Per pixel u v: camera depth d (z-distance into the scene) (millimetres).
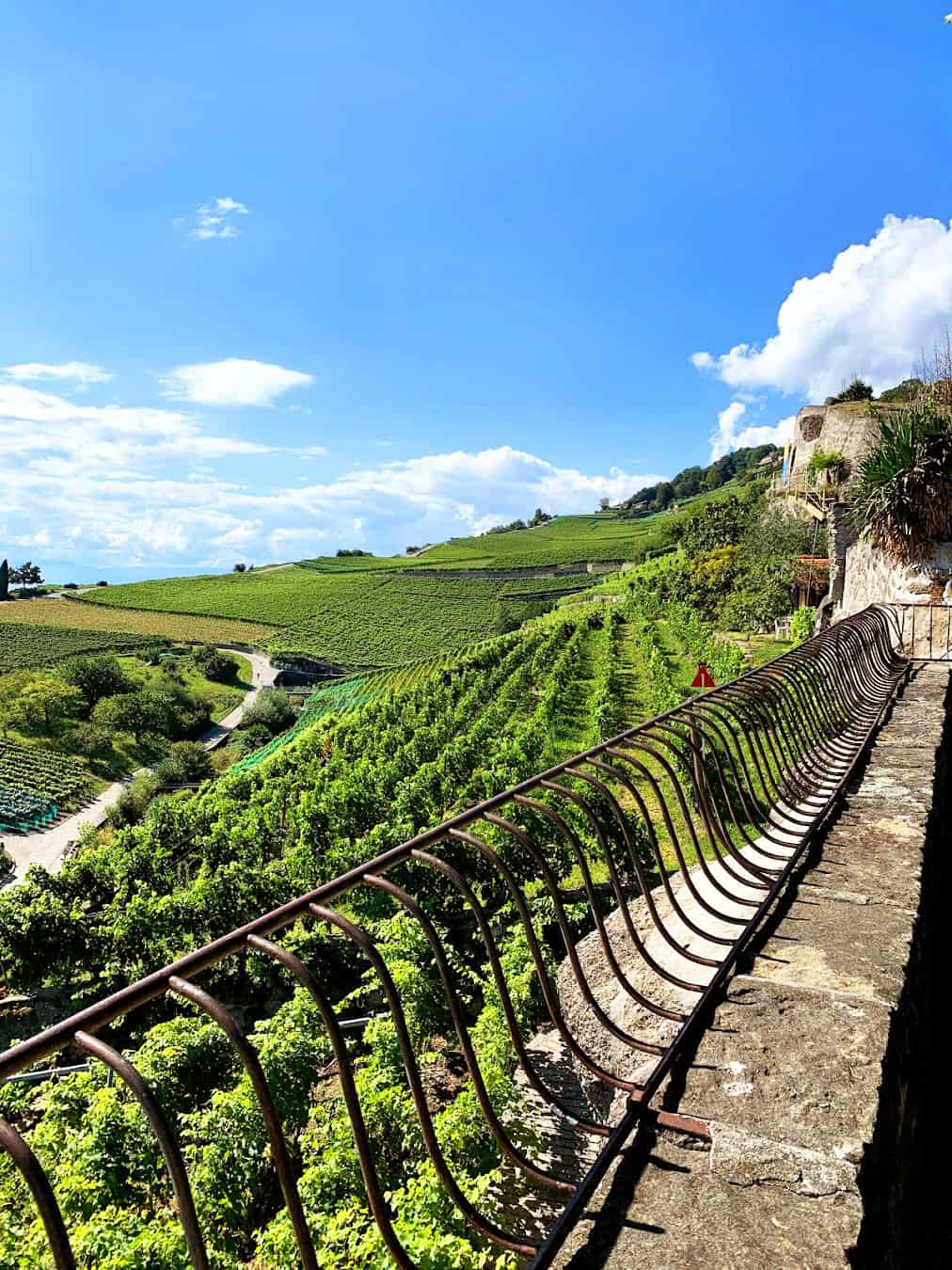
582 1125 1739
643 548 98688
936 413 11477
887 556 11023
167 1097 7574
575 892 11805
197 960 1116
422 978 8539
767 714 3867
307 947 11602
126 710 61312
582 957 3787
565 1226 1459
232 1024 1048
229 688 81938
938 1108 3209
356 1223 5148
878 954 2400
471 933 12750
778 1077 1852
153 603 120000
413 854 1575
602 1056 2781
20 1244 5676
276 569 153125
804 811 3883
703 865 2617
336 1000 11391
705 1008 2125
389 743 29766
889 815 3715
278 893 14562
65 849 40719
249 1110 6746
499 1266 4598
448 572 126062
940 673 7969
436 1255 4641
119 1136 6656
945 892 4309
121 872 18953
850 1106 1742
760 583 33562
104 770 55656
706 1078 1868
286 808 25625
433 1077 8109
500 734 26516
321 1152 6742
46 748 56531
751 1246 1424
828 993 2184
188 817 23156
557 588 110250
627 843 2264
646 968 3000
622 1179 1607
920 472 9938
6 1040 14102
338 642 98875
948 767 5605
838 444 41719
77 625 105688
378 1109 6473
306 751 34188
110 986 14383
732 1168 1604
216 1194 6223
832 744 4965
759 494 60531
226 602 119250
